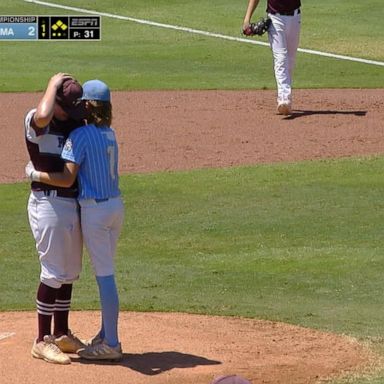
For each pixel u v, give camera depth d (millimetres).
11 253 36781
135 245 37344
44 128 23812
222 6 96312
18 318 28672
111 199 24234
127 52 78938
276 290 32344
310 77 69562
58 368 23812
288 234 38281
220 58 76688
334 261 35219
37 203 24094
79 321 28359
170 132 53438
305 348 25938
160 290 32281
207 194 43406
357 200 42406
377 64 74625
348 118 56375
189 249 36875
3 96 62125
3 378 23094
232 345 26047
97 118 24266
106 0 98438
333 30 87125
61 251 24219
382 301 31125
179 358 24781
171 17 92438
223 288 32562
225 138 52344
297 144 51219
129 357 24766
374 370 24203
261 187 44344
